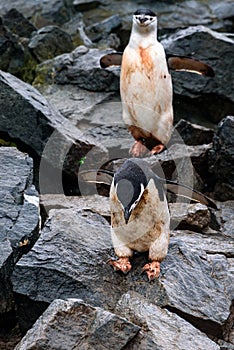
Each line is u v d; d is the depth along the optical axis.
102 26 20.97
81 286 8.48
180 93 15.88
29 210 9.70
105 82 15.86
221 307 8.42
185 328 7.67
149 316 7.76
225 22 22.20
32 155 13.02
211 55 15.89
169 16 22.45
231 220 11.56
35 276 8.52
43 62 16.91
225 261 9.27
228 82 15.86
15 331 8.91
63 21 21.50
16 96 12.81
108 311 7.76
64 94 15.97
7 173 10.50
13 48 16.97
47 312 7.49
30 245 9.25
